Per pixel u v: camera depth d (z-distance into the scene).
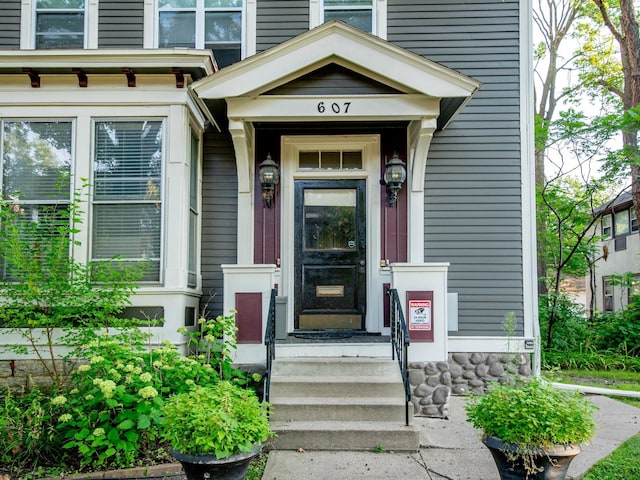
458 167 5.80
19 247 4.48
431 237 5.73
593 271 13.69
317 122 5.74
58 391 4.25
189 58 4.96
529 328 5.62
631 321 9.88
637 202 10.29
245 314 4.98
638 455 3.72
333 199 6.00
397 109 4.98
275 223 5.84
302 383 4.45
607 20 12.22
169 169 5.08
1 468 3.51
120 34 6.05
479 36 5.91
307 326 5.84
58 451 3.66
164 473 3.44
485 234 5.73
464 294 5.67
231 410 2.72
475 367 5.55
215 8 6.16
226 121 5.67
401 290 5.00
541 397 2.98
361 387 4.44
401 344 4.63
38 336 4.89
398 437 3.90
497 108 5.84
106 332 4.39
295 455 3.79
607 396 5.96
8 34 6.05
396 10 5.98
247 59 4.84
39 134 5.18
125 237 5.09
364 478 3.36
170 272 4.98
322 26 4.85
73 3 6.14
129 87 5.15
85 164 5.10
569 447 2.83
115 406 3.51
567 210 10.62
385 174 5.74
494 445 2.93
